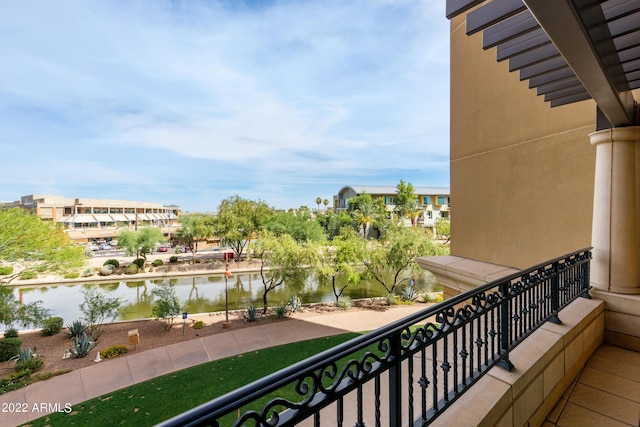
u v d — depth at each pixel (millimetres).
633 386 2537
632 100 3027
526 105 4820
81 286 21078
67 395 7418
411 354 1386
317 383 970
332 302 15242
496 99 5391
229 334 11023
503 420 1746
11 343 10219
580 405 2346
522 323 2408
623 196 3236
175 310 12203
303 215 31188
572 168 4164
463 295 1716
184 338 11016
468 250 6090
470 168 6008
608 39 1764
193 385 7414
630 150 3189
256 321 12758
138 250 28062
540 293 2668
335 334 10727
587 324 2994
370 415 2320
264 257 15289
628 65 2434
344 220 35594
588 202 3979
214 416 701
